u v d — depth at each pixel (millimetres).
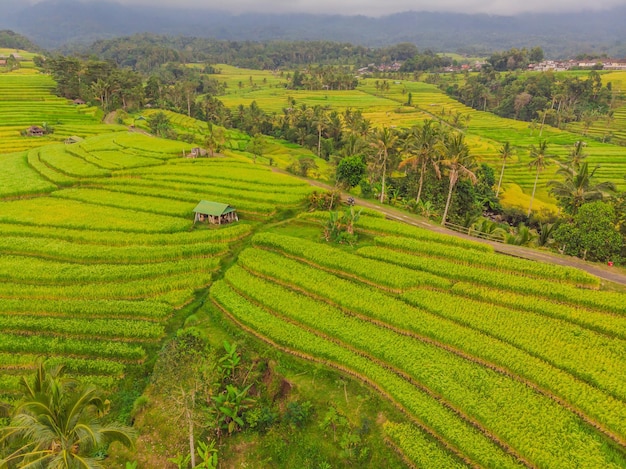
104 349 38062
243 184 76812
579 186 60750
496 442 28859
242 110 177250
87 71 165750
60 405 23469
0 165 88500
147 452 30984
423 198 77250
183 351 34625
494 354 34656
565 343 35875
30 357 37344
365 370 34219
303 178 93125
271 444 31172
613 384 31219
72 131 122250
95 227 59531
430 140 72312
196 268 50438
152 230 58625
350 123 141125
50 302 43688
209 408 32094
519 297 42312
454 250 51062
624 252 51219
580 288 43781
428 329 38062
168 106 181750
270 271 48344
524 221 86562
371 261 50156
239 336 39750
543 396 31531
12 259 52594
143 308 42844
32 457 23312
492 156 135500
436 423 29469
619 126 171125
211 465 29250
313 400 33219
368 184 81250
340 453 29375
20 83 167000
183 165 88562
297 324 40844
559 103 193500
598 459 26500
